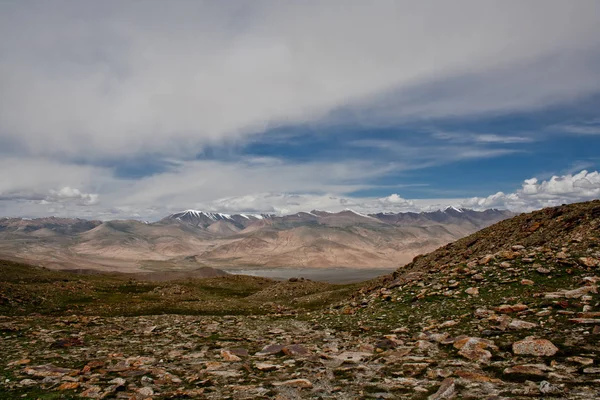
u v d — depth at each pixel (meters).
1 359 15.68
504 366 11.16
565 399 8.22
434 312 21.75
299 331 22.69
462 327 16.97
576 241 27.72
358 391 10.09
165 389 11.13
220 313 42.97
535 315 16.44
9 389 11.16
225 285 93.44
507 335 14.45
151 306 46.44
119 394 10.59
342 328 22.23
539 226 37.78
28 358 15.76
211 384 11.52
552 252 26.67
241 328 24.73
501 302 20.20
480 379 10.12
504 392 8.99
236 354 15.87
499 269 26.48
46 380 12.09
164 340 20.41
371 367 12.43
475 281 25.59
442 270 33.34
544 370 10.29
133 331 23.80
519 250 29.88
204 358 15.60
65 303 46.62
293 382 11.11
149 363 14.79
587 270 21.98
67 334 22.39
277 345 17.14
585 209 35.53
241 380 11.80
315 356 14.69
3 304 39.97
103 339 20.86
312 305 50.81
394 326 20.39
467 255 42.44
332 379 11.38
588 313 14.87
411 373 11.37
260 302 59.06
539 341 12.26
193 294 64.69
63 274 98.12
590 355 11.15
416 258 52.72
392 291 30.45
